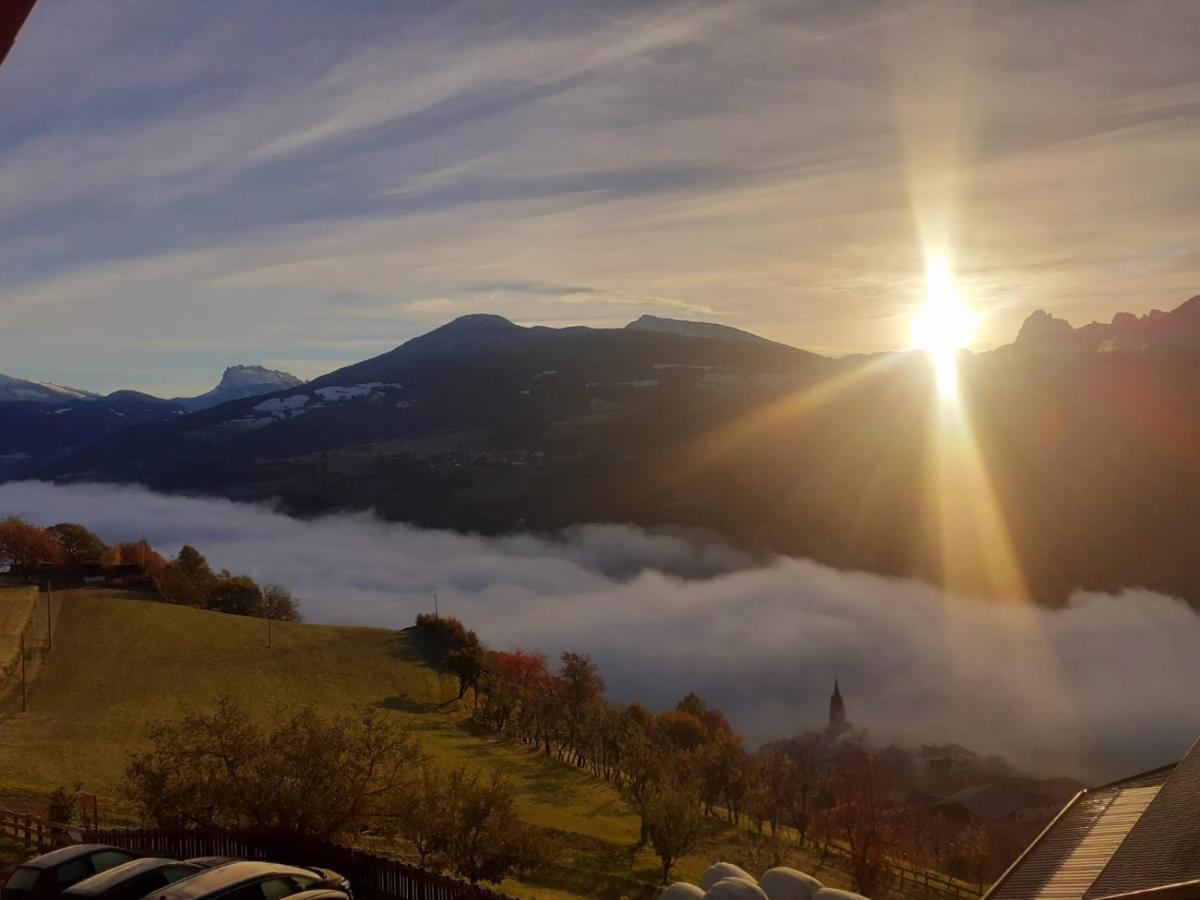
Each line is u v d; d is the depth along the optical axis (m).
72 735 66.50
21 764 56.47
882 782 79.38
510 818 34.59
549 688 109.88
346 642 109.81
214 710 76.88
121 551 140.50
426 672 103.31
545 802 66.19
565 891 42.56
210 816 29.73
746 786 72.00
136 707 76.50
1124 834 28.11
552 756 83.56
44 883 21.33
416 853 38.91
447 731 84.69
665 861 49.00
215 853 28.77
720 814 76.50
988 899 26.67
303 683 92.00
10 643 91.88
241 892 19.17
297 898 19.78
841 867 61.75
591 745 81.31
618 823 63.22
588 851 53.00
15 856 29.25
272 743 30.03
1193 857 20.66
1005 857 80.88
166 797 29.27
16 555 121.81
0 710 73.31
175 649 97.25
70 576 124.19
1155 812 24.91
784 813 77.44
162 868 20.41
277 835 28.48
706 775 72.00
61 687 81.12
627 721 84.00
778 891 22.88
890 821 69.44
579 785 73.44
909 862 67.31
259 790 28.50
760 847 58.12
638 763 60.16
